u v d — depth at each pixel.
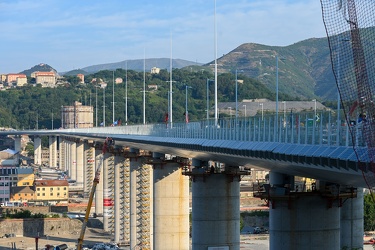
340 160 56.59
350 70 45.28
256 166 92.81
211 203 114.75
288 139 71.38
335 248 87.88
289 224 87.69
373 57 44.41
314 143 64.69
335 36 45.09
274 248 88.94
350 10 43.84
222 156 95.81
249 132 82.25
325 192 86.81
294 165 69.56
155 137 130.50
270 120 76.12
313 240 87.25
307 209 87.25
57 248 153.00
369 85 44.34
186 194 144.88
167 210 144.00
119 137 175.75
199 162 117.38
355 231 105.31
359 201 105.56
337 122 60.03
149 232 179.00
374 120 45.22
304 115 68.62
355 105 45.59
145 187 179.75
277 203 88.25
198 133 105.31
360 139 53.16
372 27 44.25
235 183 115.56
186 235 144.88
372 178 48.88
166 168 144.50
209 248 114.50
